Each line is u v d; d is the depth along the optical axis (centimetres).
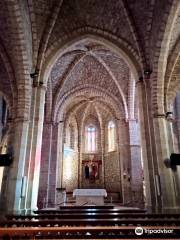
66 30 1459
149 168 1181
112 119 2716
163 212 1025
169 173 1100
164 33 1117
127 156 2102
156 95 1241
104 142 2781
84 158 2775
